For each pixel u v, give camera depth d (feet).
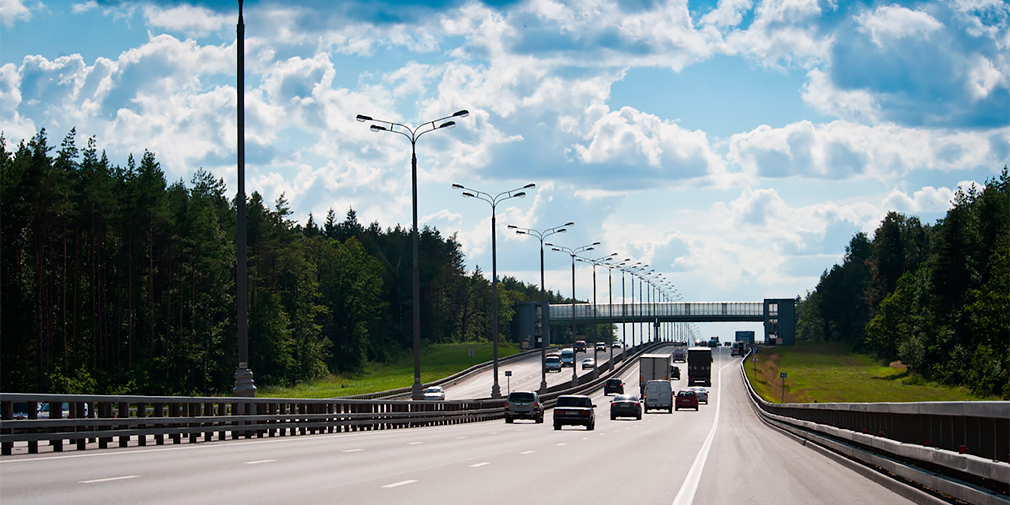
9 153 238.68
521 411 176.45
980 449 39.58
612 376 395.55
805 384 352.69
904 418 54.19
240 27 96.99
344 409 118.93
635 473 59.82
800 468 67.92
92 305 245.04
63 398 64.34
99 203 241.55
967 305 299.17
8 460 57.57
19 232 219.61
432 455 71.87
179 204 298.35
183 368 289.53
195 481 47.60
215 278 315.99
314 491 44.78
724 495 48.39
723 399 304.71
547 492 47.42
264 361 353.72
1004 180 370.73
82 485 44.57
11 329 217.15
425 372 433.07
